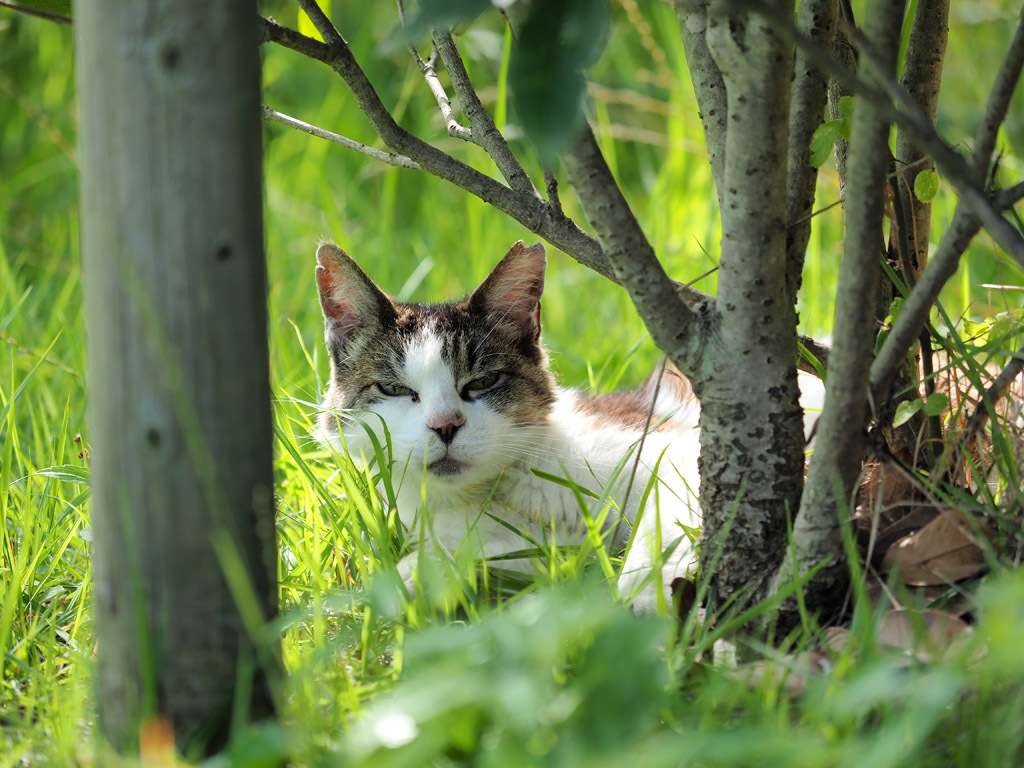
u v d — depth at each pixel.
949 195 5.69
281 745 1.77
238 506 2.02
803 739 1.78
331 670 2.37
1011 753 1.84
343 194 6.93
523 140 2.37
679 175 6.23
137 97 1.88
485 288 3.80
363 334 3.74
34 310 5.14
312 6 2.71
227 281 1.95
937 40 2.82
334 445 3.72
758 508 2.47
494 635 1.87
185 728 2.05
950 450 2.60
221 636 2.04
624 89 7.66
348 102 7.29
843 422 2.24
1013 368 2.60
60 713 2.16
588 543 2.70
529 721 1.61
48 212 6.79
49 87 7.36
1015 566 2.34
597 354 5.30
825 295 5.19
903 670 2.11
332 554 3.14
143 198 1.90
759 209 2.26
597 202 2.28
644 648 1.77
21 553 2.92
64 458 3.77
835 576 2.38
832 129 2.44
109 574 2.03
